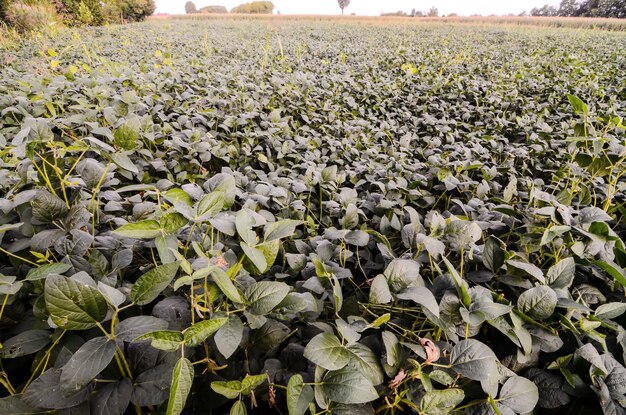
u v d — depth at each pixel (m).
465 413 0.79
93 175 1.11
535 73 6.26
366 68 6.76
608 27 24.11
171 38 11.33
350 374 0.72
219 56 7.75
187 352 0.76
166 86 3.60
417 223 1.23
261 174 2.09
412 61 7.56
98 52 7.46
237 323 0.72
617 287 1.13
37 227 1.00
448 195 2.15
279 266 1.21
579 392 0.84
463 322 0.88
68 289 0.63
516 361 0.93
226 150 2.43
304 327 0.97
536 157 2.79
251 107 3.06
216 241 1.13
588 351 0.84
